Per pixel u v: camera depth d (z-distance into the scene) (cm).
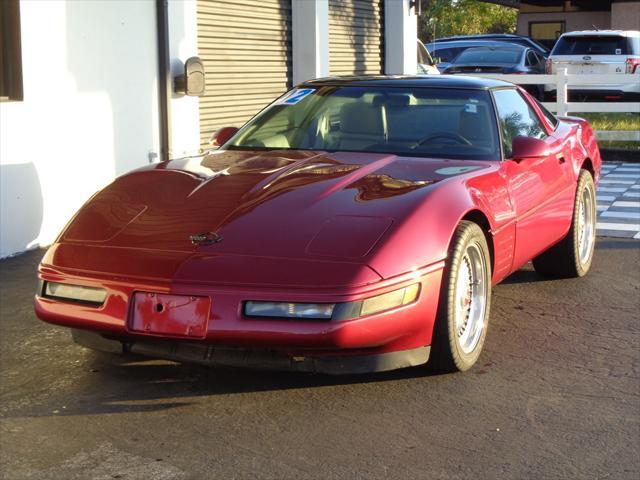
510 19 3944
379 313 390
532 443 379
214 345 390
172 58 905
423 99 552
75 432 387
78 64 784
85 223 444
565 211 615
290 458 362
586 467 357
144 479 344
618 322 557
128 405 416
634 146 1503
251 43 1104
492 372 463
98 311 405
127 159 851
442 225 426
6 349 498
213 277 391
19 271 678
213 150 553
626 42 1912
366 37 1422
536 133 604
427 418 403
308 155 514
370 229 410
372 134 535
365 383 444
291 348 388
